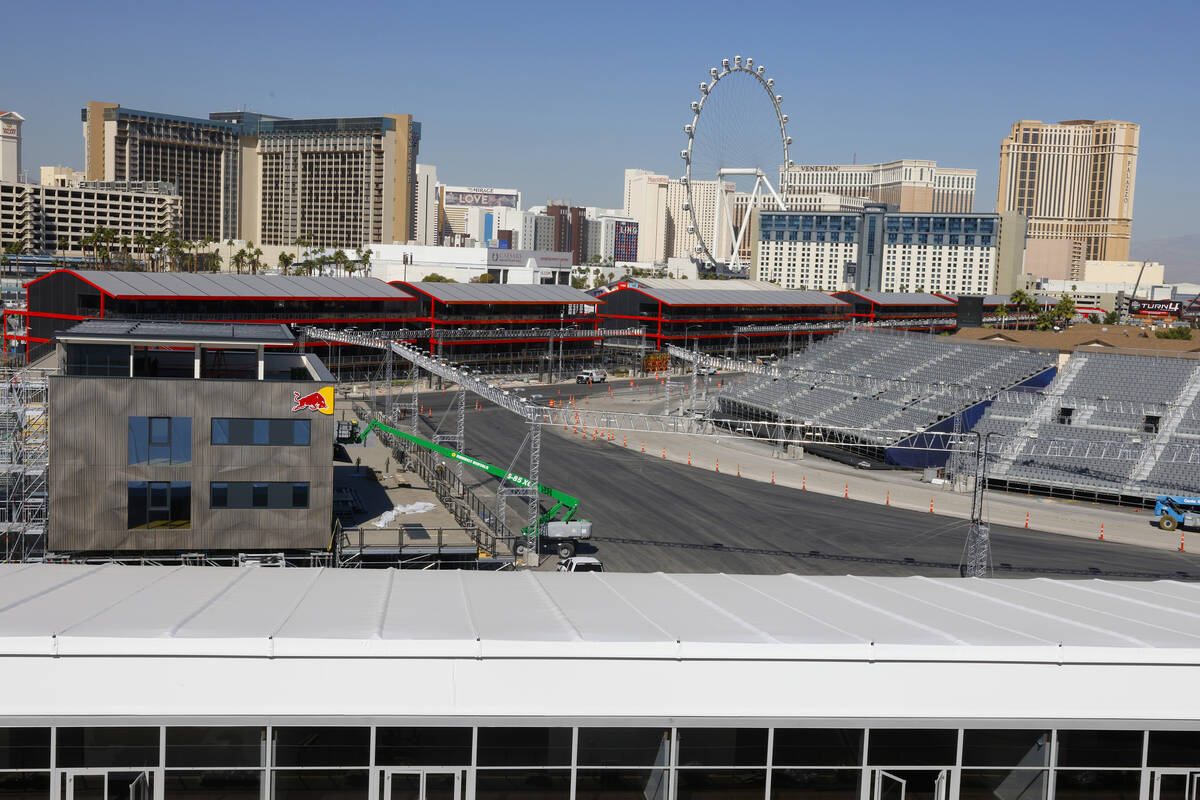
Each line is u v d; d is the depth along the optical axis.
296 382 59.56
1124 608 31.72
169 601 28.05
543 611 28.30
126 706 23.64
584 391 168.50
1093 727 25.77
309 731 24.28
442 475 91.12
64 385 56.97
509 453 110.88
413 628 25.81
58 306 138.88
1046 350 132.88
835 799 25.53
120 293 136.12
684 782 25.06
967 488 102.31
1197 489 92.88
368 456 95.81
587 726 24.73
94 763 23.84
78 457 57.44
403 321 174.12
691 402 142.25
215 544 59.53
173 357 66.38
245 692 23.95
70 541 57.72
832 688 25.23
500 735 24.70
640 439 125.00
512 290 196.75
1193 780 26.06
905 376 139.88
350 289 169.12
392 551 62.06
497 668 24.53
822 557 73.62
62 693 23.50
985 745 25.75
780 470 109.31
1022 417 113.00
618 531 79.19
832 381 139.25
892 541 79.38
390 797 24.47
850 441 119.25
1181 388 111.38
